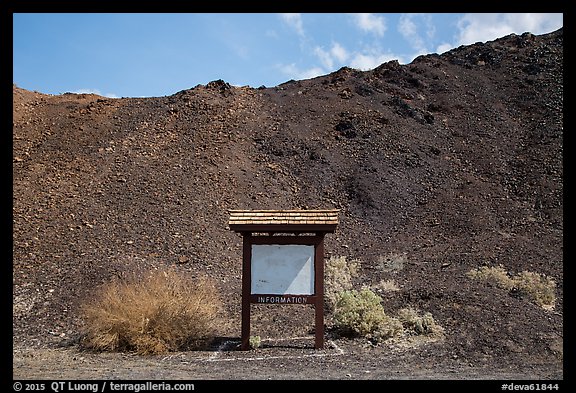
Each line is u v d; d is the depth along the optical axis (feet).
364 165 90.38
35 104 103.76
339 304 40.19
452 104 118.83
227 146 91.09
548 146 98.02
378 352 33.91
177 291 38.86
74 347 35.47
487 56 144.15
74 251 57.62
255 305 46.75
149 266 55.11
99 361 31.35
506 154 99.09
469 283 50.42
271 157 90.68
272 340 37.86
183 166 83.10
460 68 139.54
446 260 63.31
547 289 48.62
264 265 35.35
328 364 30.63
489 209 81.15
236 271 57.93
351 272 55.83
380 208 81.25
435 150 98.99
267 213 35.40
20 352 33.83
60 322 41.50
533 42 148.97
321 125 102.12
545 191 84.48
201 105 103.76
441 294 43.62
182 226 66.85
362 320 37.96
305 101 111.14
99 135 91.66
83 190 73.72
